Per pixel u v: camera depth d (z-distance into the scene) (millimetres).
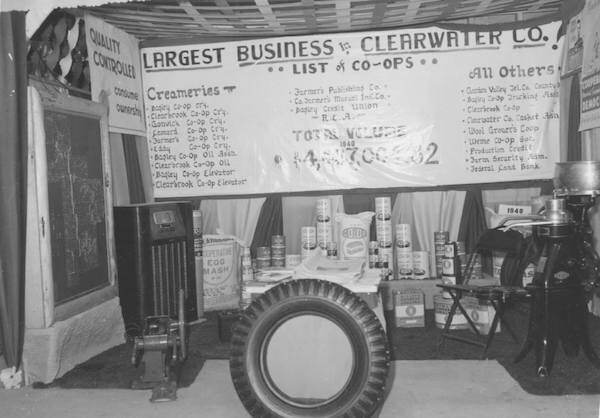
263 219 7145
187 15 5910
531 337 4828
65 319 5055
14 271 4578
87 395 4508
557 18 6754
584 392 4281
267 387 3611
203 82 7090
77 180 5379
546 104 6879
